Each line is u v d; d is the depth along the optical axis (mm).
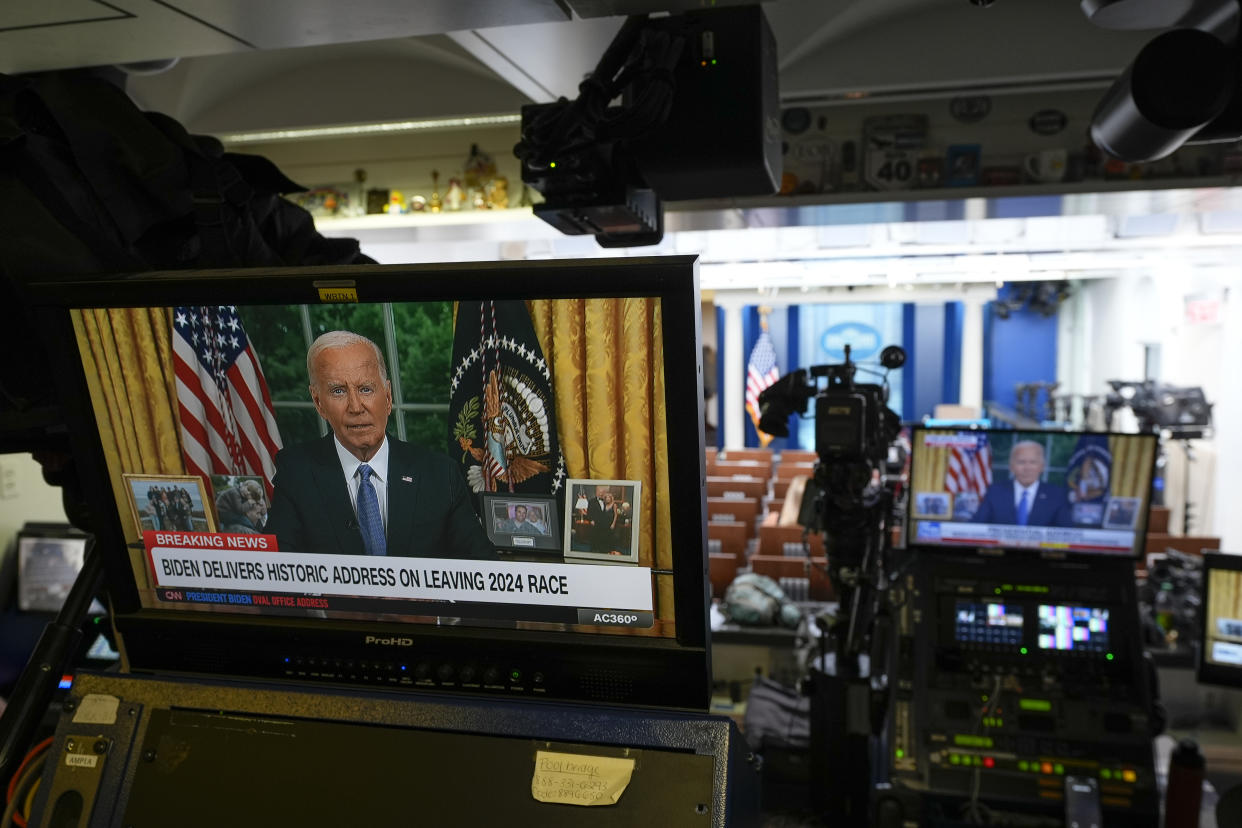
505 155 4281
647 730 1079
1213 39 1871
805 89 3598
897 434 3516
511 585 1186
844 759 3369
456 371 1126
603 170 2182
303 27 1773
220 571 1271
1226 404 8172
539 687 1185
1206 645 3303
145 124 1387
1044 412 13719
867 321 15375
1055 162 3732
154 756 1183
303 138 4398
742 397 14062
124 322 1176
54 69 1985
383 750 1132
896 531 5707
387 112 3846
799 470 10180
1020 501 3340
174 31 1750
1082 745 3088
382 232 4430
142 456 1232
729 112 2203
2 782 1174
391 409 1151
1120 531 3266
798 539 6066
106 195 1366
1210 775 4094
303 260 1802
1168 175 3629
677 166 2242
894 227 4340
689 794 1037
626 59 2092
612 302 1053
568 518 1143
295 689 1197
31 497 4711
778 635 4504
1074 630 3277
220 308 1146
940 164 3801
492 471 1152
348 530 1212
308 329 1136
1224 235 4488
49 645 1252
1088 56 3391
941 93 3662
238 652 1287
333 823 1104
